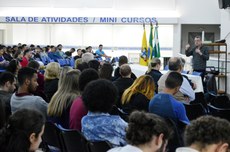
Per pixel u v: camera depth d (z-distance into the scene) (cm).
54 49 1550
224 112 480
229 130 174
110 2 1841
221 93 1028
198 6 1781
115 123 283
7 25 1916
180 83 398
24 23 1873
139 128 185
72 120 347
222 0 1298
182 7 1794
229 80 1072
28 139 184
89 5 1848
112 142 279
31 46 1627
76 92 392
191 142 177
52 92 551
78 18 1814
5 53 1282
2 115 223
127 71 531
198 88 751
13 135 182
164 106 377
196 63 966
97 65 701
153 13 1823
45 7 1870
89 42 1866
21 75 395
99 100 282
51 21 1828
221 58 1220
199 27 1853
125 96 445
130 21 1784
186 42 1867
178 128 371
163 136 189
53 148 373
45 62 1439
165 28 1820
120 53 1848
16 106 382
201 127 176
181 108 377
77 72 399
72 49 1628
